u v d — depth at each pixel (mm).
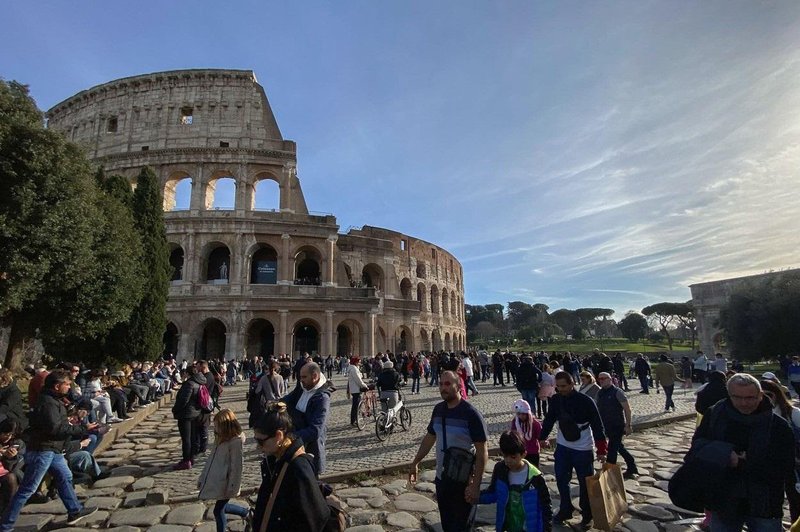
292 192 61375
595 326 186250
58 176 23016
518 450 7066
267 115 63250
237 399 31609
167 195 58938
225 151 59188
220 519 8719
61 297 26672
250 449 16312
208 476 8703
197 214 57000
